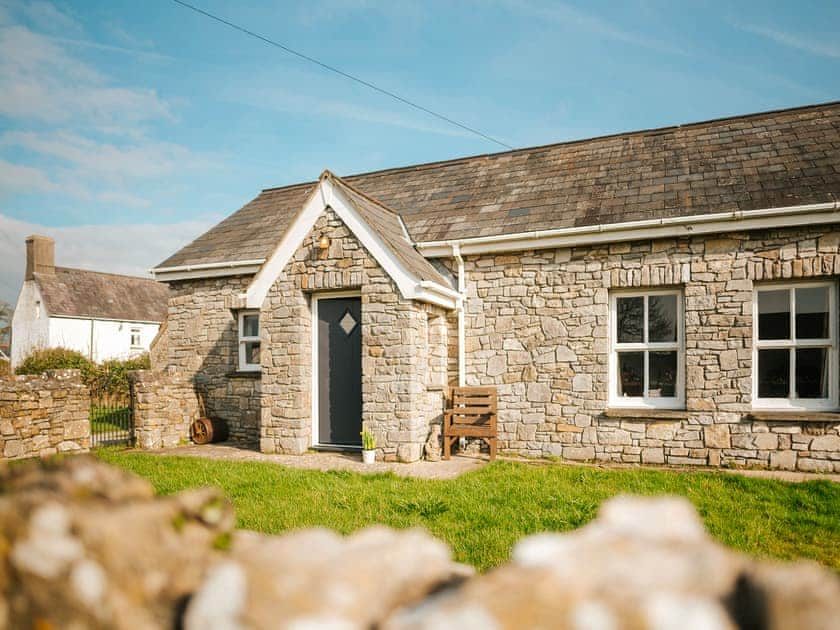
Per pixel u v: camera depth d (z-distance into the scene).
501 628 1.30
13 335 34.78
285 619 1.42
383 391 9.43
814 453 8.38
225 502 1.92
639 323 9.71
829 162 9.28
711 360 8.95
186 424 12.38
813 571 1.37
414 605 1.57
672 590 1.33
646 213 9.52
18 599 1.59
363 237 9.69
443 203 12.34
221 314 13.03
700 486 7.12
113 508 1.64
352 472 8.09
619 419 9.45
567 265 9.95
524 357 10.16
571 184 11.40
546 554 1.51
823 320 8.65
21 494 1.62
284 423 10.25
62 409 10.97
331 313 10.52
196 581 1.65
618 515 1.69
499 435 10.23
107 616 1.51
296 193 15.91
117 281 38.62
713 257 9.01
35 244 34.38
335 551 1.72
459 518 5.65
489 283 10.51
